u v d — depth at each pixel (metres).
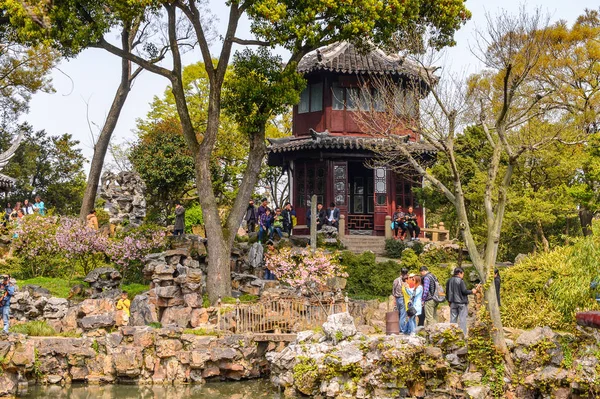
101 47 25.75
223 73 26.97
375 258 30.80
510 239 35.53
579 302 18.44
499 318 18.72
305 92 38.19
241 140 47.75
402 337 19.09
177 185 38.59
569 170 29.72
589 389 17.14
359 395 18.98
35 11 23.84
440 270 29.69
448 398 18.45
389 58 35.69
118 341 22.08
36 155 56.47
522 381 18.14
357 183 40.00
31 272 29.41
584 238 19.25
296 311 23.52
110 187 35.19
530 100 27.02
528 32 20.61
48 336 22.80
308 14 25.05
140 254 29.16
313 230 29.97
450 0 26.02
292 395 19.86
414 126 23.81
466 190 31.61
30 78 41.72
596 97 32.03
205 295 26.97
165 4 26.39
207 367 21.88
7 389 20.03
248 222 34.50
